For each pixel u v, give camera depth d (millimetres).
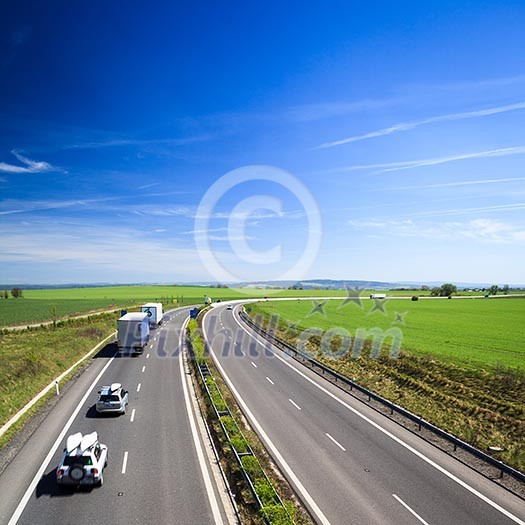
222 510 16156
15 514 15492
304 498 17359
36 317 84500
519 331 66438
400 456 21547
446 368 38250
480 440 24016
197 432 23953
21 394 29562
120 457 20469
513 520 15977
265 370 40531
